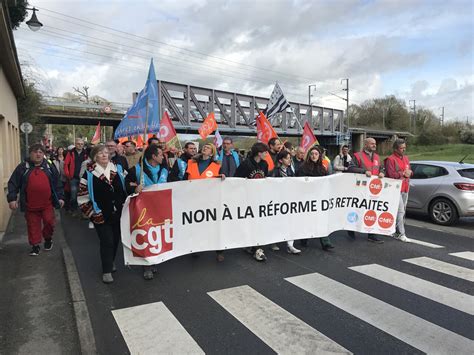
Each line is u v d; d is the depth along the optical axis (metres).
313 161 6.55
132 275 5.23
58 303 4.25
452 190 8.73
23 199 5.93
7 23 7.09
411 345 3.39
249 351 3.30
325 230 6.50
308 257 6.06
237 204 5.70
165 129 10.44
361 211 6.80
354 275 5.19
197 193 5.38
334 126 46.44
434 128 77.12
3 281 4.90
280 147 6.99
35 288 4.67
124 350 3.34
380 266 5.59
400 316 3.95
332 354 3.25
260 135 9.09
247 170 5.95
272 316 3.96
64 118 34.41
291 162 6.91
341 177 6.59
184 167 6.24
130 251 4.92
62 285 4.77
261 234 5.95
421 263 5.73
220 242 5.63
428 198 9.17
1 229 7.55
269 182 5.93
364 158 7.12
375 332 3.62
